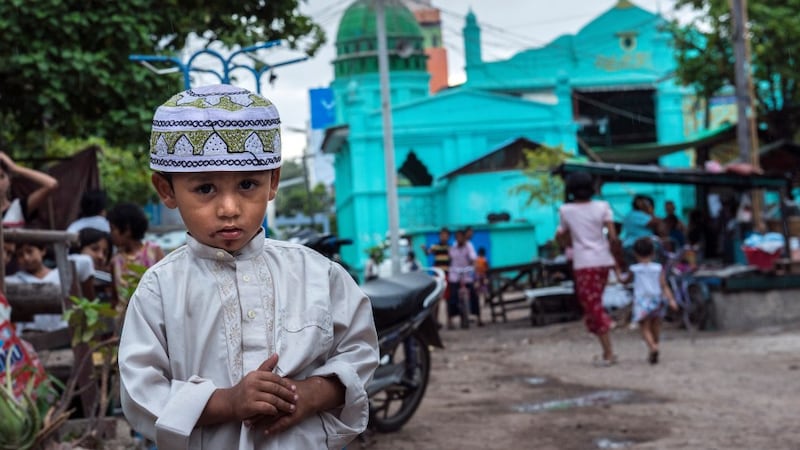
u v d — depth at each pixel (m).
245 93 2.78
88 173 12.27
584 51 38.16
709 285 13.82
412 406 7.68
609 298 14.35
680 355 11.27
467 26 38.47
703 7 25.97
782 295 13.68
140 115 10.34
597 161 27.39
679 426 7.38
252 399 2.59
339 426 2.81
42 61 9.81
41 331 7.10
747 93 19.38
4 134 12.05
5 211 7.98
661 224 15.46
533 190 30.14
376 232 35.84
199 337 2.74
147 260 7.20
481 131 36.34
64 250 6.21
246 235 2.78
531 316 16.30
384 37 22.31
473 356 12.41
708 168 16.17
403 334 7.43
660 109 37.84
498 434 7.37
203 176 2.71
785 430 7.09
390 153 22.28
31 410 4.80
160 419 2.61
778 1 25.80
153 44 10.78
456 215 34.72
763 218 17.22
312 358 2.78
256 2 11.60
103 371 5.91
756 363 10.32
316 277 2.88
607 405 8.34
